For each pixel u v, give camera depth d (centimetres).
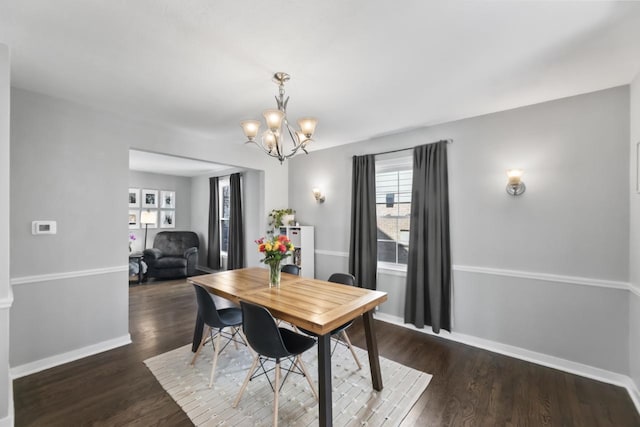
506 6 147
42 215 255
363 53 191
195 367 257
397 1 144
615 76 222
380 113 301
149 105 279
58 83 235
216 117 310
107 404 207
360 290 243
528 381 240
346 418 194
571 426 189
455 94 255
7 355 180
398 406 206
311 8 149
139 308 421
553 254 267
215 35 172
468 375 248
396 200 382
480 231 307
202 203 720
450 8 149
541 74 219
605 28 164
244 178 583
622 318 236
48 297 258
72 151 272
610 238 242
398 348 299
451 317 324
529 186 279
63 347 265
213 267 664
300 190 490
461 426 189
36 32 169
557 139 265
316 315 182
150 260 593
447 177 327
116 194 301
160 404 207
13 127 241
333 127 348
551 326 267
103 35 172
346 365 263
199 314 279
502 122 294
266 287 253
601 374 244
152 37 174
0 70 177
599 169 246
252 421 191
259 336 190
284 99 264
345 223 429
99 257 288
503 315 292
